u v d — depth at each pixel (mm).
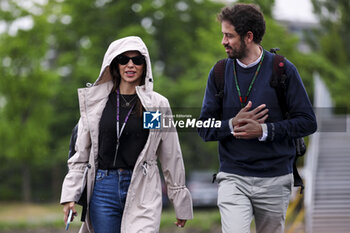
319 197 36531
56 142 85188
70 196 11680
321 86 48469
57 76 71062
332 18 93000
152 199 11828
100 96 12031
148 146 11750
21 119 72438
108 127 11766
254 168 11594
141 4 73625
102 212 11734
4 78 68688
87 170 11812
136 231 11484
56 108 81062
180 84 64875
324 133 44281
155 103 11945
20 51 67375
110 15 74688
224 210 11617
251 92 11586
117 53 11820
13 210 66812
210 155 74062
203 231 40031
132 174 11719
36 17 67125
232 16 11430
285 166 11703
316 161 39156
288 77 11438
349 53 89938
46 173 95562
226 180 11875
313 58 63094
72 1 75188
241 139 11680
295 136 11359
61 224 43969
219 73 11914
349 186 37219
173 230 40219
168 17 75000
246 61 11680
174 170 12234
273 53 11852
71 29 76312
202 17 77000
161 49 78000
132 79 11984
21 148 72000
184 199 12289
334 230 32938
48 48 71688
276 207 11727
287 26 60438
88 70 69812
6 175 90875
